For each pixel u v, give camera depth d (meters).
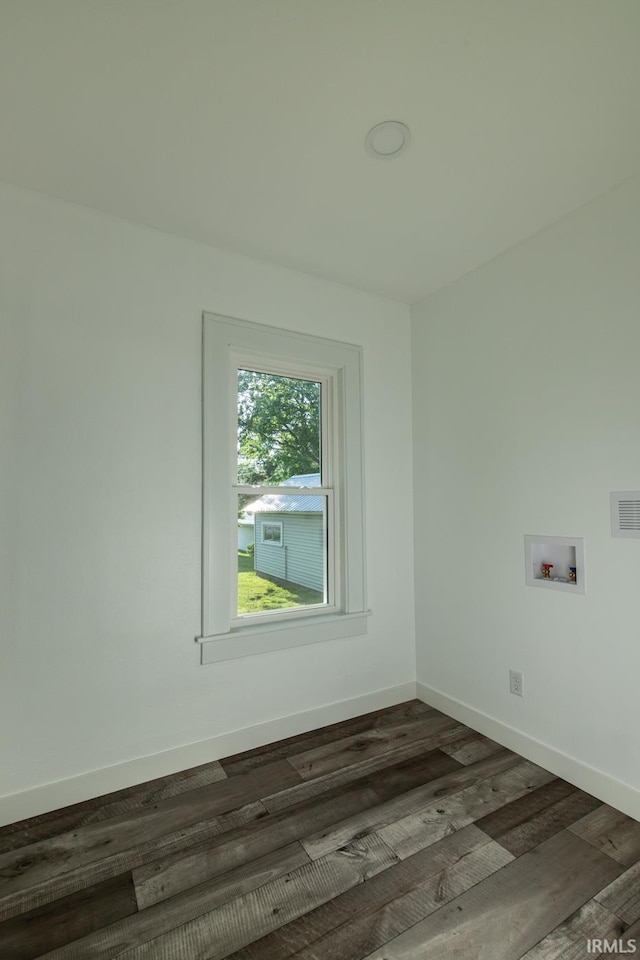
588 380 1.98
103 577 1.97
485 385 2.45
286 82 1.41
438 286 2.71
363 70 1.37
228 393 2.30
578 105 1.49
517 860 1.58
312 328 2.57
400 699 2.80
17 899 1.44
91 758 1.93
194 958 1.26
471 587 2.51
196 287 2.24
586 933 1.32
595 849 1.63
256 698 2.32
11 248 1.84
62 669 1.88
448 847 1.64
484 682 2.43
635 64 1.35
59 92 1.43
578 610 2.00
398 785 2.01
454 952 1.27
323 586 2.68
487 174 1.81
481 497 2.46
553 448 2.11
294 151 1.68
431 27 1.24
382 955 1.27
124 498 2.03
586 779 1.95
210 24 1.23
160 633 2.09
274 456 2.54
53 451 1.89
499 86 1.42
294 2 1.17
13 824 1.77
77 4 1.17
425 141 1.64
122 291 2.06
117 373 2.03
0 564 1.78
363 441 2.72
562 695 2.06
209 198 1.95
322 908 1.41
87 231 2.00
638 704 1.79
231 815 1.82
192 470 2.19
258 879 1.51
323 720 2.52
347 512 2.64
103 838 1.70
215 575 2.22
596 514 1.94
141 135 1.60
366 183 1.86
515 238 2.25
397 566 2.83
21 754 1.80
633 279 1.83
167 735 2.09
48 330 1.90
